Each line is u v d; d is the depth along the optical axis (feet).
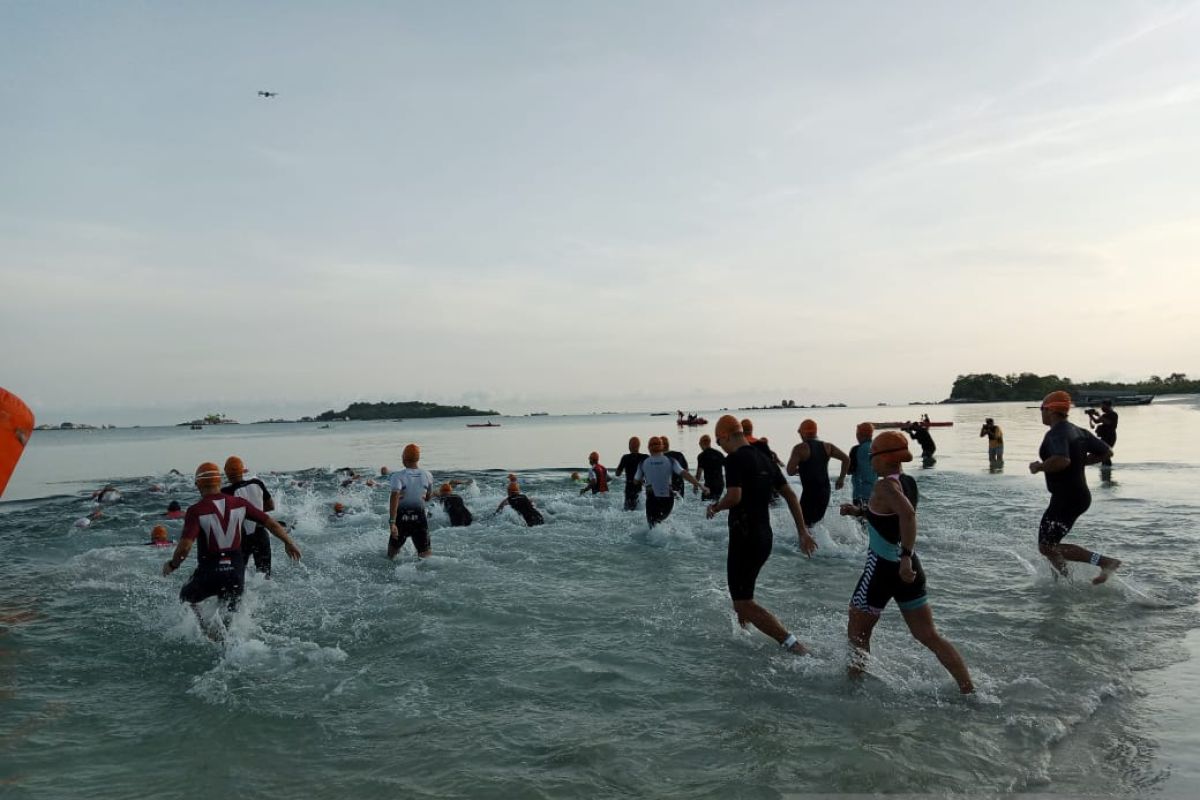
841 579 25.96
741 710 14.78
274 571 28.78
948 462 70.85
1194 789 11.37
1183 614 20.57
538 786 11.93
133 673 17.85
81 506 52.34
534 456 103.35
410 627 20.89
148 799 11.78
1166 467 59.00
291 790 12.00
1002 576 25.48
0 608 24.20
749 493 18.43
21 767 12.92
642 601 23.36
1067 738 13.25
